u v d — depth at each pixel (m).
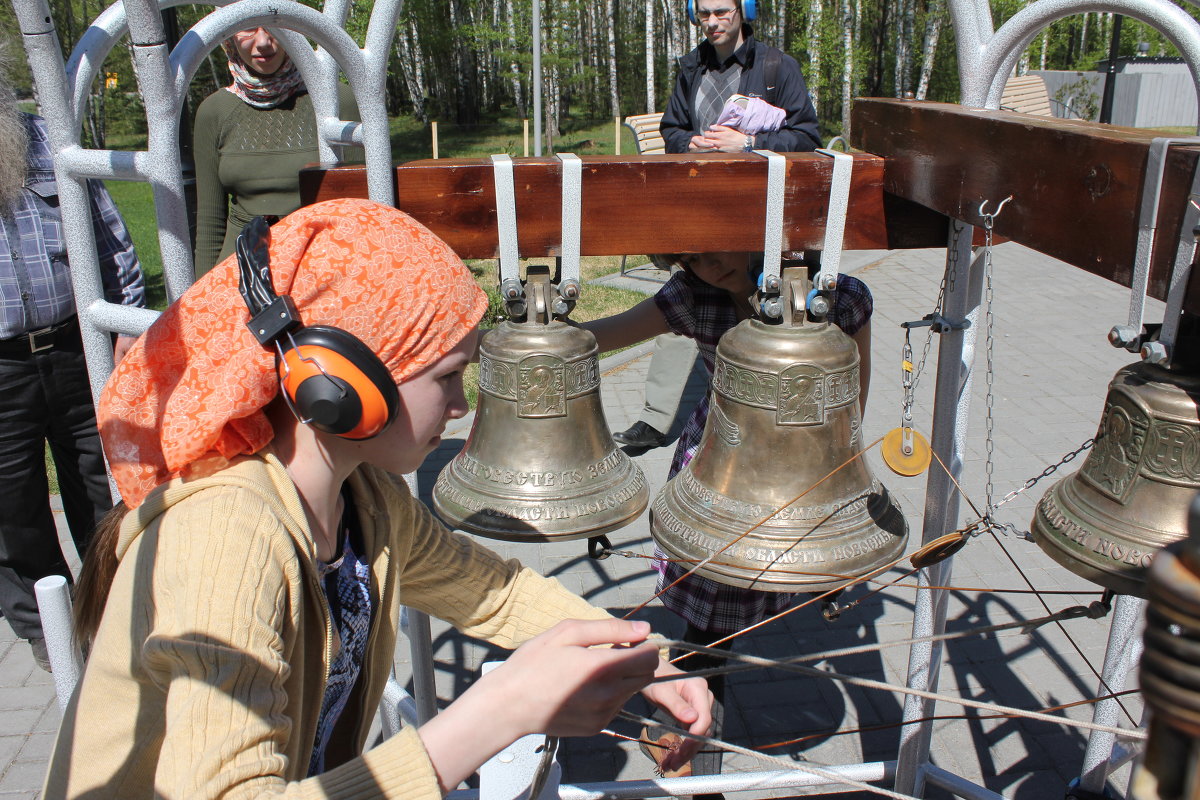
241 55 3.35
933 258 9.82
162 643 0.92
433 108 32.69
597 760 2.86
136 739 1.05
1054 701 3.08
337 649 1.19
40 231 2.75
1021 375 6.16
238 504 1.02
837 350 1.46
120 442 1.08
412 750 0.94
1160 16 1.21
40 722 3.05
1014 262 9.24
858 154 1.64
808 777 2.22
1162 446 0.96
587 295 7.84
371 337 1.07
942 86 23.94
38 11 1.50
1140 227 0.97
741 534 1.48
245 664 0.92
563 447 1.58
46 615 1.74
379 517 1.32
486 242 1.60
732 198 1.56
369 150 1.56
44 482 3.03
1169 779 0.52
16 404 2.83
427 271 1.09
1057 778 2.74
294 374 1.02
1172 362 0.96
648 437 5.11
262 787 0.89
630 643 1.17
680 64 4.60
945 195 1.42
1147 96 20.92
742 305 2.17
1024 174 1.21
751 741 2.92
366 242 1.07
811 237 1.57
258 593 0.97
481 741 0.98
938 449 1.92
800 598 3.69
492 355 1.57
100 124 20.27
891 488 4.59
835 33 21.12
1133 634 2.09
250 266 1.04
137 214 13.59
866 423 5.38
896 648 3.37
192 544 0.98
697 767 2.34
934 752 2.85
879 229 1.66
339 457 1.16
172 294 1.56
